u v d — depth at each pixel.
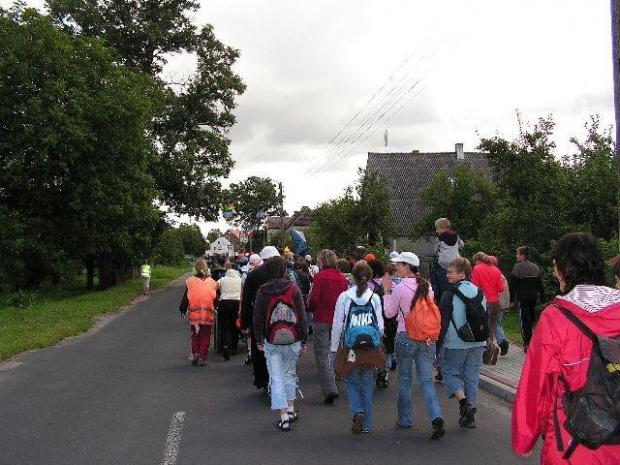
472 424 6.17
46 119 22.83
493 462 5.15
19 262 24.62
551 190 15.40
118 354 11.30
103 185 26.12
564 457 2.41
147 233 33.69
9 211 24.72
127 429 6.20
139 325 16.41
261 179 101.44
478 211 29.31
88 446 5.62
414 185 43.00
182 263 96.00
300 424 6.42
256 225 75.19
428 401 5.85
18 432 6.09
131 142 26.47
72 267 38.06
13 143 22.86
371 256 10.16
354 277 6.11
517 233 15.37
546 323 2.57
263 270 7.49
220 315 10.63
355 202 30.78
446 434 6.00
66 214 26.84
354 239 30.58
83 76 25.05
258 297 6.49
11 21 23.80
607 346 2.40
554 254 2.78
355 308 5.96
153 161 31.59
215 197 36.12
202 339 10.03
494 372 8.55
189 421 6.51
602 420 2.30
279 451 5.46
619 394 2.31
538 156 15.45
